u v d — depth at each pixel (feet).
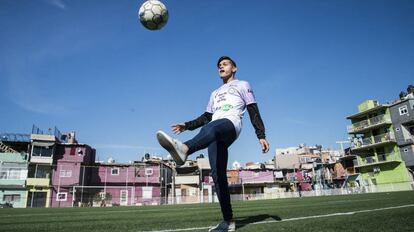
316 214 16.14
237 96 11.37
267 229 9.86
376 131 142.61
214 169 10.71
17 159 122.72
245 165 203.21
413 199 28.37
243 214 19.63
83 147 133.28
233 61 12.54
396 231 8.54
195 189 147.02
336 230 9.09
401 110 132.26
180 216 20.20
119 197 134.21
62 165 127.95
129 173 138.82
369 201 29.78
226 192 10.57
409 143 127.54
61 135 142.20
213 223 13.56
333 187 166.09
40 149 125.49
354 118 153.07
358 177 149.69
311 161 193.36
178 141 8.77
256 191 167.22
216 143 10.94
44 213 31.81
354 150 148.46
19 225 15.60
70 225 14.99
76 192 126.62
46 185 122.21
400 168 131.03
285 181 169.89
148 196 137.28
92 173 135.03
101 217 21.95
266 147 10.85
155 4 14.23
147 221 16.24
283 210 22.16
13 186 118.11
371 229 9.05
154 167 141.79
